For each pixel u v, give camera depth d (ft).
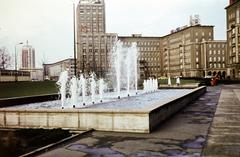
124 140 29.96
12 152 25.93
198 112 51.26
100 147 27.14
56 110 37.91
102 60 459.73
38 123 38.96
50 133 33.14
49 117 38.32
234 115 46.09
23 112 39.78
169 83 176.14
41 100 79.36
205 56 396.16
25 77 215.10
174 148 26.20
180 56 444.96
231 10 273.13
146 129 33.68
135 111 34.14
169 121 41.68
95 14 481.46
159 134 32.60
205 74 394.73
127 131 34.53
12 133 34.22
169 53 482.28
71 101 79.30
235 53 264.52
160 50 507.71
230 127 35.50
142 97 87.92
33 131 34.76
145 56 499.10
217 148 25.64
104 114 35.55
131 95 98.99
